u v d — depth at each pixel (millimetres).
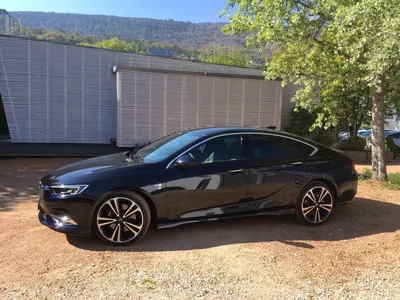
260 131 5219
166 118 13164
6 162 11375
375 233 5086
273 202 5070
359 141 14945
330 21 8430
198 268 3807
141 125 12867
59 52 12602
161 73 12945
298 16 8227
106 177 4301
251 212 4984
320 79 9789
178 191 4520
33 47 12258
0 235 4613
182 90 13289
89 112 13242
